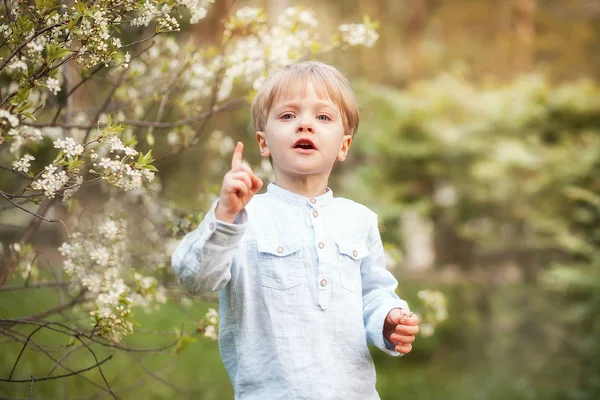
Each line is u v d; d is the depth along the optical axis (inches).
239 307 74.3
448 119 414.9
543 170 349.4
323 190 81.9
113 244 102.6
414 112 406.3
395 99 420.5
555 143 387.2
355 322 76.8
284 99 79.1
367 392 76.2
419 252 493.0
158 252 119.5
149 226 123.8
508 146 372.2
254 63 115.6
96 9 78.2
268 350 73.3
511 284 387.5
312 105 78.9
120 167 80.0
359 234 81.6
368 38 115.2
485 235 409.1
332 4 692.7
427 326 138.0
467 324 338.6
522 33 591.5
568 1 658.2
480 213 406.6
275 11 394.3
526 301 346.3
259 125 83.6
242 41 120.6
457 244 470.9
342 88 81.6
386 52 650.8
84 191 124.9
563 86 417.1
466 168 397.1
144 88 125.9
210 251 67.9
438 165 399.2
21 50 80.6
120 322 88.5
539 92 398.0
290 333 73.4
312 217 78.4
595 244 304.3
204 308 214.2
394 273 466.6
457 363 299.7
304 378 72.3
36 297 265.6
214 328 106.0
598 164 323.9
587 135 364.8
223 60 116.0
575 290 270.2
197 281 68.7
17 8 80.7
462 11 704.4
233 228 67.9
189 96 124.0
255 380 73.0
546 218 336.2
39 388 175.0
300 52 121.2
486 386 265.4
